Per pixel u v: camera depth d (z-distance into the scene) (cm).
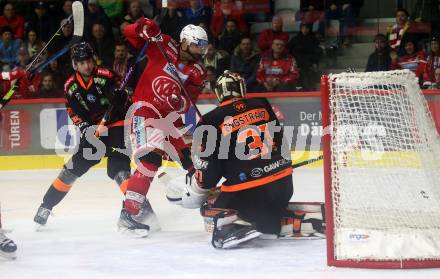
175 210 1529
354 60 2745
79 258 1135
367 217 1105
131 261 1110
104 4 2798
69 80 1367
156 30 1292
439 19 2694
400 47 2644
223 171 1195
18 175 2136
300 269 1041
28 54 2608
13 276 1035
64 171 1350
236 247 1184
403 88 1077
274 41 2539
